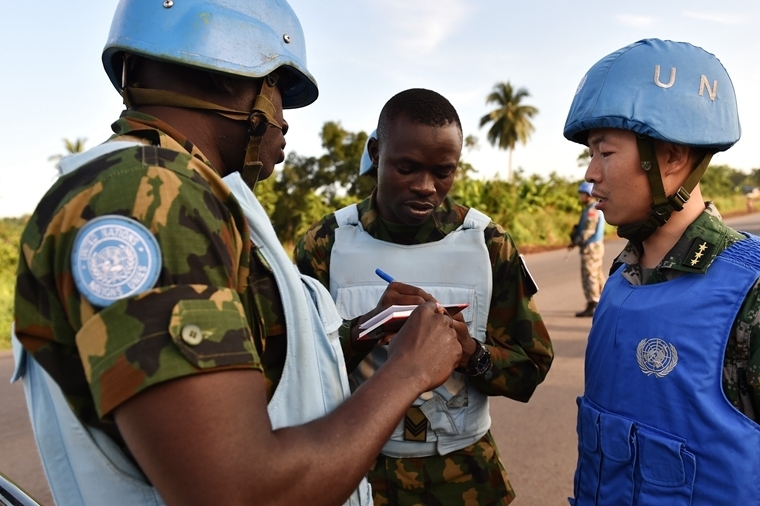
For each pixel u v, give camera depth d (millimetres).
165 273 741
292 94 1308
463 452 1832
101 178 786
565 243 20188
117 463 848
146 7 979
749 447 1117
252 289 929
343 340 1615
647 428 1229
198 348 712
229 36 972
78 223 767
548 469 3283
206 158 983
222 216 833
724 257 1199
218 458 694
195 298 740
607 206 1327
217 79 984
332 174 29594
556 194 24359
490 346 1785
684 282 1233
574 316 7309
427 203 1742
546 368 1859
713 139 1229
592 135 1349
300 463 755
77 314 760
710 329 1155
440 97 1731
